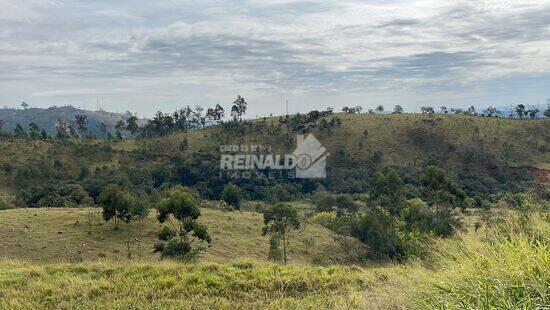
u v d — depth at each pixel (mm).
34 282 9281
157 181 102188
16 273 10320
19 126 124312
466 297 4270
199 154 115438
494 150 110000
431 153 115562
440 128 127188
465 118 133750
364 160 115062
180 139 130000
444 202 53219
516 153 107812
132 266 10836
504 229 5535
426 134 125562
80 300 7984
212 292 8617
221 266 11039
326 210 75375
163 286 8922
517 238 4930
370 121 138875
